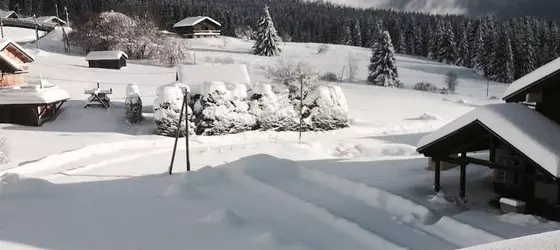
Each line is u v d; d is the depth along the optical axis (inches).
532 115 552.1
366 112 1593.3
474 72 3270.2
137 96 1312.7
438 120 1497.3
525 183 566.6
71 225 509.0
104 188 698.2
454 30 4165.8
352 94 1878.7
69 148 1086.4
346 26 4940.9
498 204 585.3
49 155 954.7
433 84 2667.3
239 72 1453.0
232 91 1275.8
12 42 1498.5
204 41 3444.9
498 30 3550.7
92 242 460.1
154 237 480.1
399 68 3243.1
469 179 690.2
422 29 4532.5
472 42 3659.0
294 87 1349.7
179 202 613.6
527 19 3843.5
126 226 512.7
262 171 737.0
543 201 545.6
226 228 508.4
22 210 554.9
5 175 692.1
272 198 635.5
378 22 4468.5
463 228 490.9
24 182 654.5
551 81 542.3
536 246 121.4
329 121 1341.0
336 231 512.7
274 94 1312.7
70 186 705.0
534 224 507.8
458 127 561.6
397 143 1170.6
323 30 5354.3
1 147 996.6
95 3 4808.1
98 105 1464.1
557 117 558.3
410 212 562.3
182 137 1206.3
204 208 587.2
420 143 608.4
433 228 514.6
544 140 504.7
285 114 1302.9
